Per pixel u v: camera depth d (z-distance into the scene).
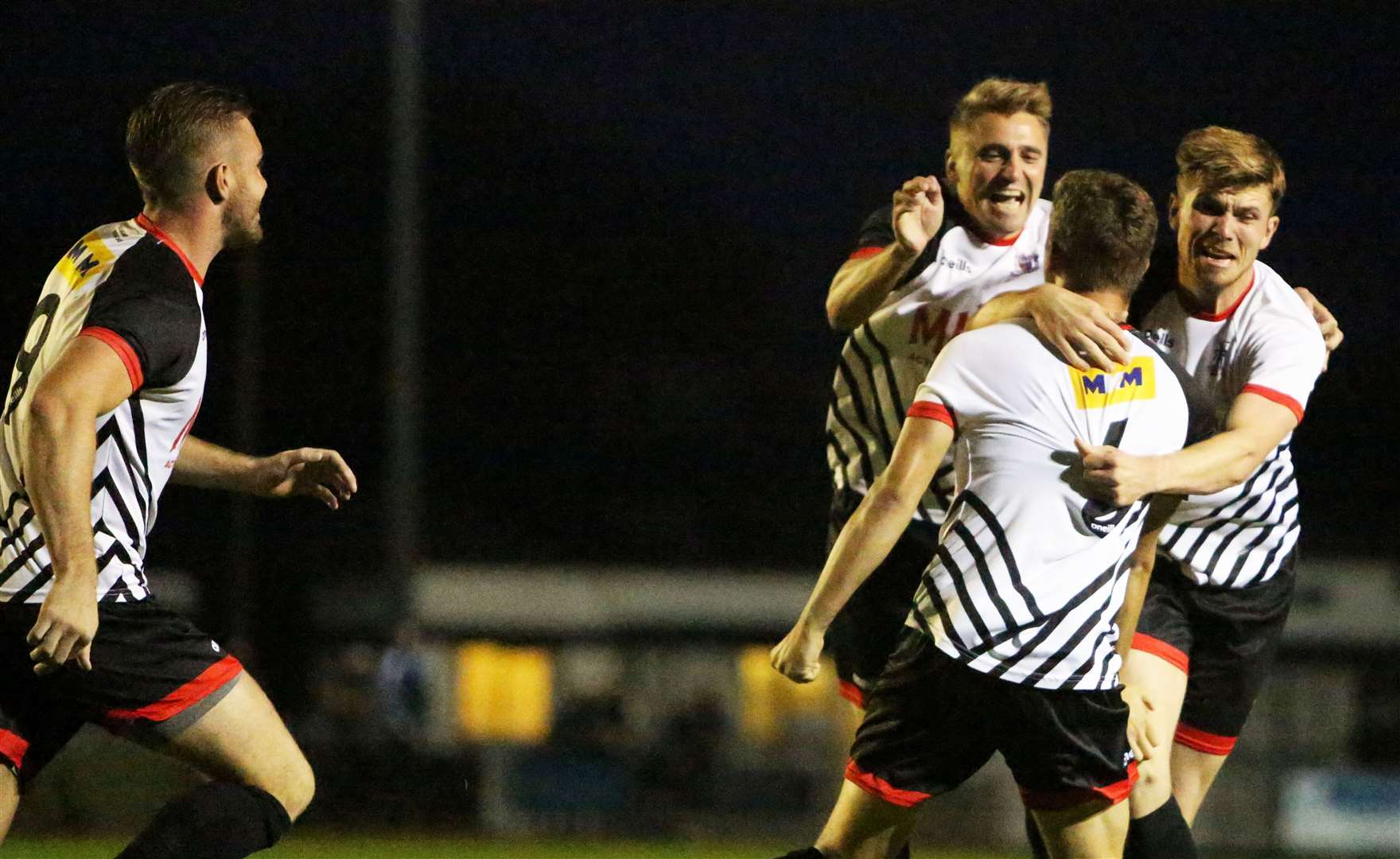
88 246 9.80
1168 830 11.39
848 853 10.22
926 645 9.95
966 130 11.95
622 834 35.59
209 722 9.74
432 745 34.69
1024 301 10.02
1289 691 55.12
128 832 31.86
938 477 12.17
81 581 8.88
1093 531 9.84
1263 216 11.31
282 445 75.12
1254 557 12.30
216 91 10.06
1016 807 34.31
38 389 8.95
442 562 80.38
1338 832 35.62
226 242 10.16
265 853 26.41
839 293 11.78
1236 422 10.82
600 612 59.16
